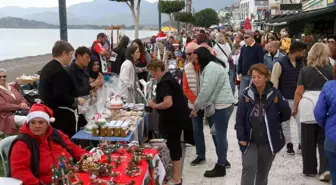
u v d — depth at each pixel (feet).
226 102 16.55
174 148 16.14
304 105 16.26
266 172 13.39
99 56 28.53
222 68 16.58
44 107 11.27
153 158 13.21
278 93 12.76
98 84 18.10
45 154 11.21
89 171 11.20
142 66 28.30
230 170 18.17
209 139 23.50
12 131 19.48
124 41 31.65
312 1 58.65
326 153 13.25
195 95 18.04
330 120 12.91
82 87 16.71
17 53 103.19
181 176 17.51
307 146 16.76
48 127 11.35
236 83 34.60
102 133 14.99
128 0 63.93
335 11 45.96
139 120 17.39
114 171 11.62
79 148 12.76
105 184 10.49
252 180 13.21
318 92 16.11
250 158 13.05
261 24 141.08
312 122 16.29
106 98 18.74
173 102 15.62
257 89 12.75
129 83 21.72
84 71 17.93
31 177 10.55
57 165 10.77
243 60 27.53
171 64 40.14
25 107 20.63
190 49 17.78
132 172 11.39
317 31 63.10
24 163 10.63
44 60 73.51
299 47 18.25
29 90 26.22
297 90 16.74
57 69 14.64
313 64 16.10
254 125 12.80
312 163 16.93
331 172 13.34
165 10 117.39
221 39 30.89
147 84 23.17
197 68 17.99
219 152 17.30
